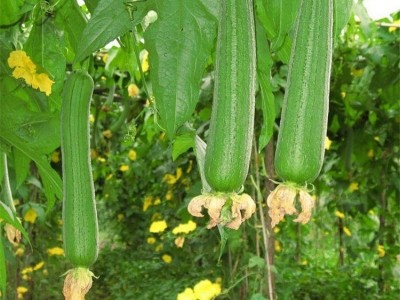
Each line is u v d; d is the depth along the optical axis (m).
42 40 0.97
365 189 2.71
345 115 2.53
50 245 3.46
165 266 3.32
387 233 2.71
